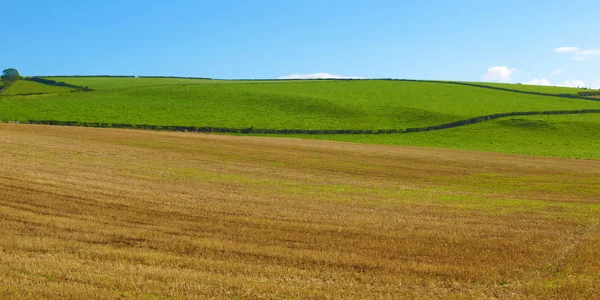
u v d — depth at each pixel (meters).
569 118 81.19
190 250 12.84
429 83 117.19
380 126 74.06
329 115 79.88
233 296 9.79
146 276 10.62
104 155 32.19
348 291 10.37
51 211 16.14
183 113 74.75
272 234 14.80
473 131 73.19
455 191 27.44
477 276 11.66
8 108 69.94
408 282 11.15
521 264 12.73
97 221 15.29
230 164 33.56
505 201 23.95
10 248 12.09
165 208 17.77
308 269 11.71
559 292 10.78
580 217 19.81
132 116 70.12
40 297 9.33
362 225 16.58
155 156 34.34
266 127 69.06
